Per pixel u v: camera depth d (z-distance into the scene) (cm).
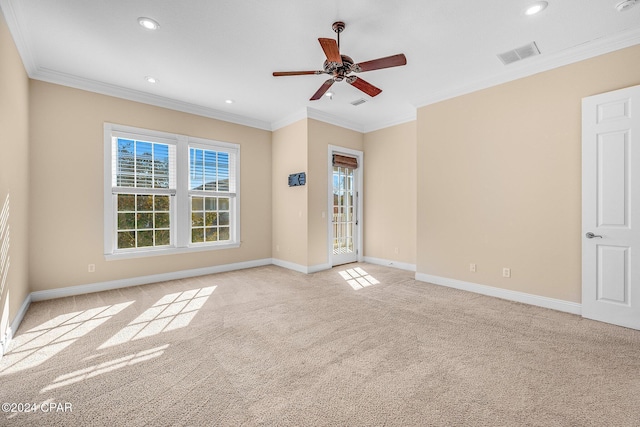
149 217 421
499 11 234
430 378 189
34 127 331
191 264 456
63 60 314
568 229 300
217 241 493
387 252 542
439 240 407
